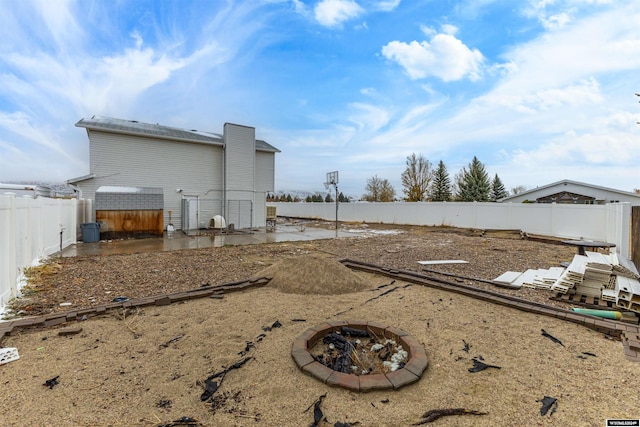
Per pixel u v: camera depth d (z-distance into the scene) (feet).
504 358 9.14
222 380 7.90
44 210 24.84
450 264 24.36
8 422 6.23
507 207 52.85
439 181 132.46
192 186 57.16
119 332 11.02
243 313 13.07
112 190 44.27
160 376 8.08
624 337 10.36
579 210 41.50
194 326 11.59
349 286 16.80
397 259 26.78
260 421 6.36
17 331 10.88
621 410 6.68
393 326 11.58
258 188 66.54
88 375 8.13
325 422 6.33
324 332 10.77
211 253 30.14
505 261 25.68
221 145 59.26
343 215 86.79
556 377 8.09
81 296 15.66
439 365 8.70
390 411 6.68
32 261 20.71
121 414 6.55
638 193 79.56
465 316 12.71
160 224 46.37
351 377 7.77
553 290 15.79
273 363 8.79
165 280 18.98
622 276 14.94
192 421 6.34
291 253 30.35
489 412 6.64
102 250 32.01
